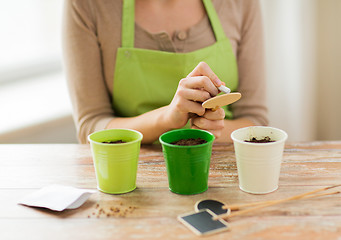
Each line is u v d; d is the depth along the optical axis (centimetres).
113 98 158
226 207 85
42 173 107
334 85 241
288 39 232
